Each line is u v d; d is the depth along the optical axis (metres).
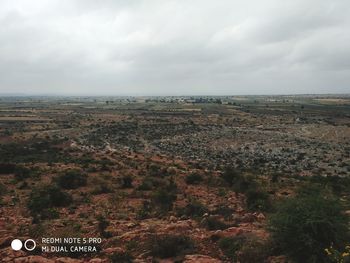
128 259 12.61
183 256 12.98
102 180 33.97
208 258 12.33
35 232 16.22
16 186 32.41
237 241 13.61
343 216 12.92
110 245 14.31
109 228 16.98
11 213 22.33
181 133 103.12
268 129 112.06
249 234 14.52
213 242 14.28
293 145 81.81
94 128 111.19
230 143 85.94
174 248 13.28
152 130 108.62
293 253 12.19
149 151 72.31
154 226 17.14
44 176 36.97
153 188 31.03
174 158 61.72
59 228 17.38
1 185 31.31
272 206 21.42
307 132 104.94
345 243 12.04
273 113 164.00
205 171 41.91
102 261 12.25
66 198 25.45
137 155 60.47
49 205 24.03
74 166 43.12
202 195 28.67
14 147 66.94
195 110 182.25
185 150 75.44
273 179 36.38
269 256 12.68
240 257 12.55
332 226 12.10
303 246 12.02
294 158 64.94
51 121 129.38
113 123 124.69
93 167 41.28
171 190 30.19
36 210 22.73
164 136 97.44
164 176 36.88
